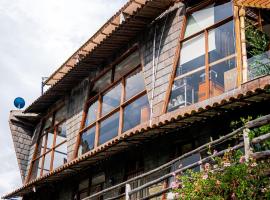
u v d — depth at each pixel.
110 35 12.76
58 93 16.64
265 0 9.20
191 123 9.20
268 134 5.96
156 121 10.95
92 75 15.09
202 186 6.40
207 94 9.95
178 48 11.32
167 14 12.19
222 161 6.51
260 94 7.32
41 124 18.30
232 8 10.33
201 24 11.08
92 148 13.84
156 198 9.91
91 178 13.11
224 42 10.17
